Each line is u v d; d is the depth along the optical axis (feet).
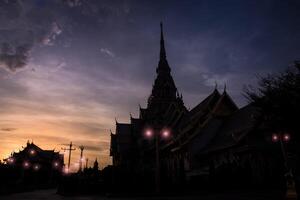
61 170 299.38
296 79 65.72
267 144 94.99
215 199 69.62
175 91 235.81
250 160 97.60
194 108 168.45
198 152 130.00
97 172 152.35
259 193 77.51
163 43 268.00
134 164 203.10
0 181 192.03
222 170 97.81
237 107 141.28
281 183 87.97
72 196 119.44
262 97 71.92
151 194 91.40
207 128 136.46
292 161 81.97
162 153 167.43
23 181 228.22
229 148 110.01
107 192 110.93
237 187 92.68
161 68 247.70
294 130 68.44
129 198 88.63
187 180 110.93
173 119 180.65
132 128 231.30
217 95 143.02
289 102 65.41
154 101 225.76
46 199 102.58
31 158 260.83
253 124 97.86
